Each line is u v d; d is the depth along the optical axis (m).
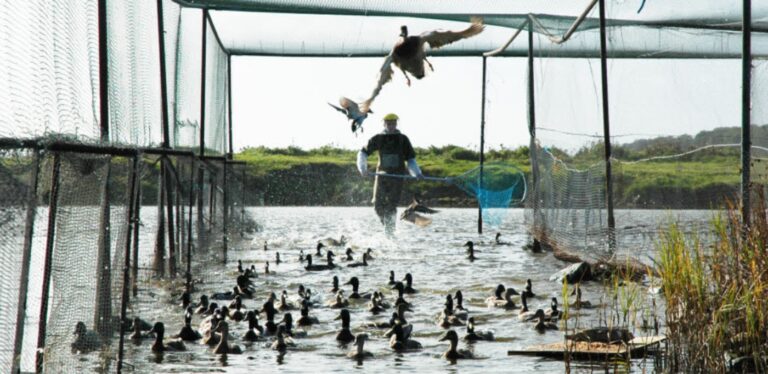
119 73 15.51
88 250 10.59
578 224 23.67
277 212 59.69
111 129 14.77
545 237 29.11
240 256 31.66
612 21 22.73
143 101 17.89
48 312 9.88
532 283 23.23
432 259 30.45
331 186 65.94
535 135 30.14
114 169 13.20
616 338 13.63
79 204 10.36
